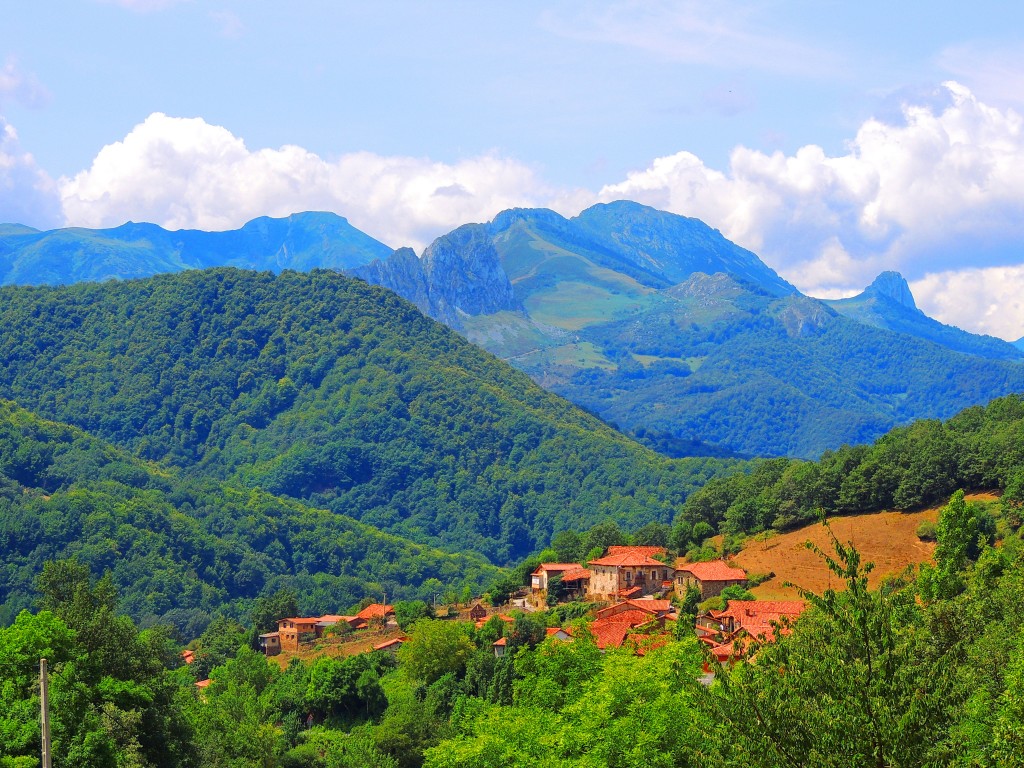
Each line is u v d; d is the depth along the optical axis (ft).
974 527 380.17
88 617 256.32
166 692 269.23
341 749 362.33
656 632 244.83
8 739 193.57
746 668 115.85
